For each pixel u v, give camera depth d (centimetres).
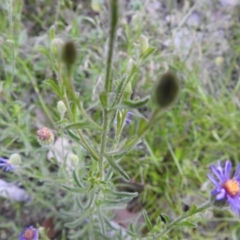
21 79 24
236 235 23
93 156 13
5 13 25
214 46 28
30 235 17
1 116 22
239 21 29
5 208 22
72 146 21
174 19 28
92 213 18
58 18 27
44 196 22
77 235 19
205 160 24
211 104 25
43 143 17
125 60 24
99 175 14
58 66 11
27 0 28
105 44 25
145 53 11
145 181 24
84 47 25
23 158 21
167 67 24
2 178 22
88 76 25
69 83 10
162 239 16
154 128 24
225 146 25
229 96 26
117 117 13
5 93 21
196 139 24
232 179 14
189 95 26
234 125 25
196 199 23
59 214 21
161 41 27
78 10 27
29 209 22
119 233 19
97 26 25
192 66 26
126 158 23
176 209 23
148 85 25
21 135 20
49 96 24
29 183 21
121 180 23
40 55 25
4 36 24
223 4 29
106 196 17
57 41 11
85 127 12
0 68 24
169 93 9
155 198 23
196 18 29
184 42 26
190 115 25
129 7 28
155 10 29
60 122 13
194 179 24
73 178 16
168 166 24
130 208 23
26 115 20
